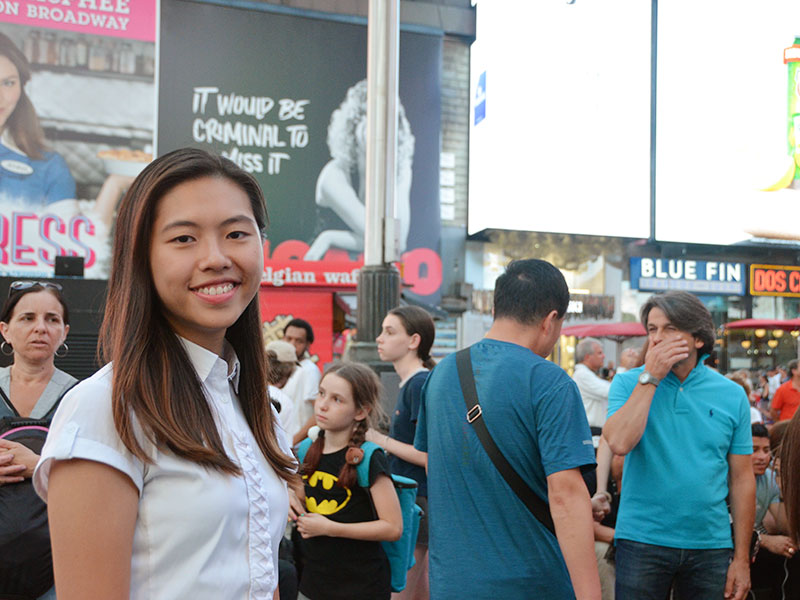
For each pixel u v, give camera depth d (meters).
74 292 3.27
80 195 14.08
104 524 0.99
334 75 15.73
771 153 19.39
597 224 18.00
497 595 2.23
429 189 16.39
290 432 4.66
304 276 14.79
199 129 14.90
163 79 14.73
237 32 15.20
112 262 1.19
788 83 19.59
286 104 15.45
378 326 6.42
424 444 2.73
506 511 2.28
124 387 1.06
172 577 1.04
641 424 2.99
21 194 13.72
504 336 2.53
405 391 3.87
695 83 19.00
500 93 17.27
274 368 5.54
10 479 2.29
